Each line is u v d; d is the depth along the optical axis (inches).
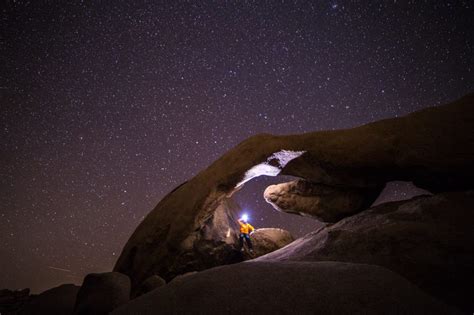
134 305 106.7
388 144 208.2
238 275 111.8
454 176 191.2
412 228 159.5
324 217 242.5
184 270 253.4
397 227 165.2
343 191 235.6
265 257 219.1
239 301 95.9
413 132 206.2
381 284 96.7
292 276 106.8
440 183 200.4
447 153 191.0
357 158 212.2
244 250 279.6
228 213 297.4
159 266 239.3
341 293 93.5
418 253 143.8
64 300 236.7
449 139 193.8
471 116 196.4
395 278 101.7
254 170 233.5
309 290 97.0
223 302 96.5
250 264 122.0
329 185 240.5
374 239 164.4
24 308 235.9
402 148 204.1
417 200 199.2
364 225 191.0
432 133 200.5
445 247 141.8
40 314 222.4
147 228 253.9
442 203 176.6
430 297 94.2
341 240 178.1
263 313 89.6
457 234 147.1
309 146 223.5
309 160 224.8
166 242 237.3
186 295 104.0
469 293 117.4
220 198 238.7
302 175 236.4
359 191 230.7
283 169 236.2
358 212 232.2
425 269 135.2
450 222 158.6
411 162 199.6
